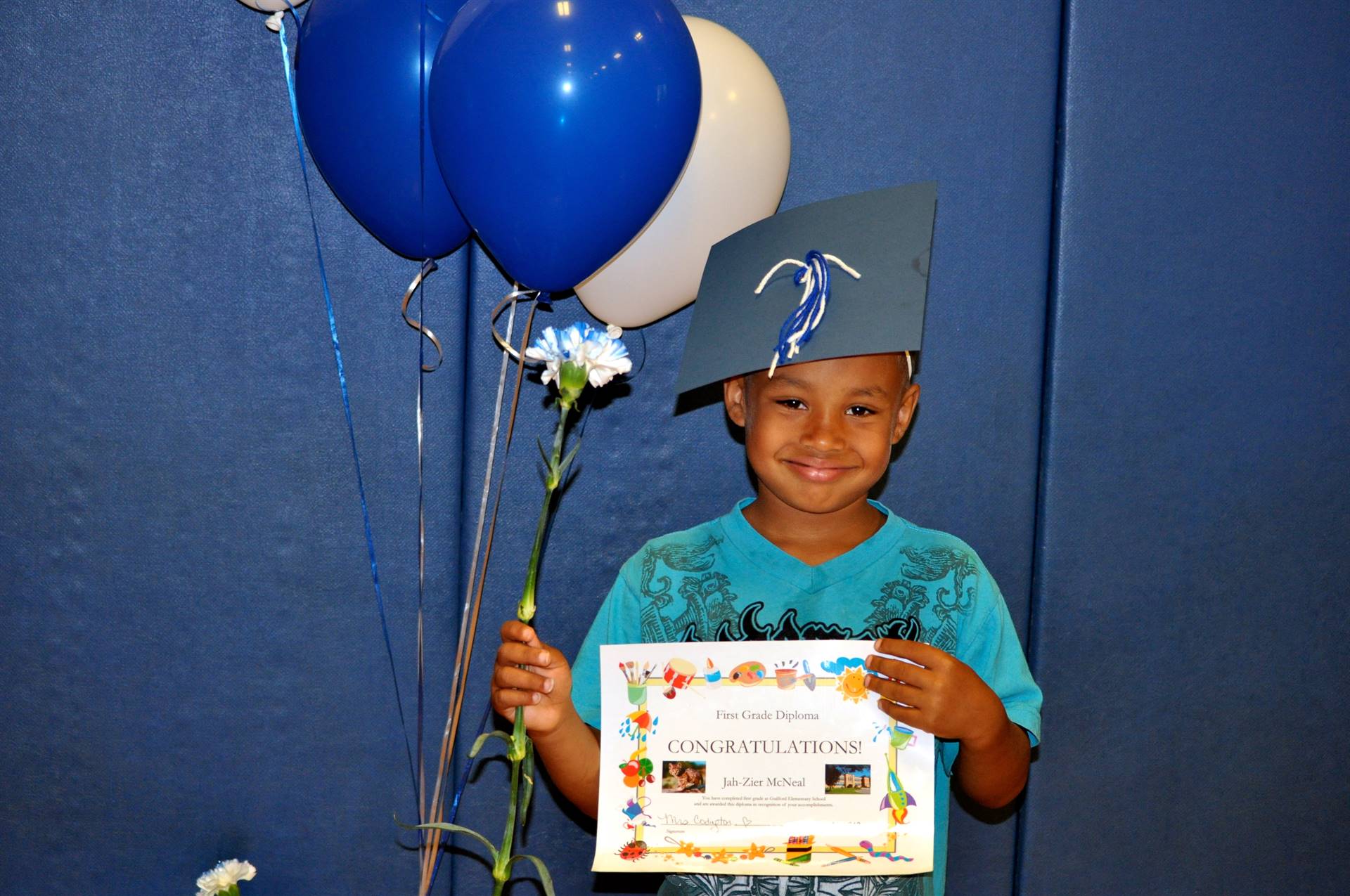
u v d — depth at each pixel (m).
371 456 1.34
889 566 1.11
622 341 1.35
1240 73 1.39
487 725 1.36
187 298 1.31
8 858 1.35
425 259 1.26
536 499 1.35
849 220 1.05
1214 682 1.45
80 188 1.29
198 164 1.30
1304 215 1.42
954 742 1.11
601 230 1.07
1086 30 1.36
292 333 1.33
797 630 1.09
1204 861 1.46
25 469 1.31
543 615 1.37
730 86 1.17
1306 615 1.46
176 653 1.34
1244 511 1.44
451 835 1.37
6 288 1.29
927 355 1.38
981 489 1.40
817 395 1.03
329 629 1.35
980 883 1.44
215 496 1.33
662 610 1.11
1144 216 1.39
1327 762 1.47
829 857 1.01
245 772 1.36
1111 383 1.40
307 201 1.31
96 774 1.35
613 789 1.02
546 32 1.00
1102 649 1.42
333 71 1.12
